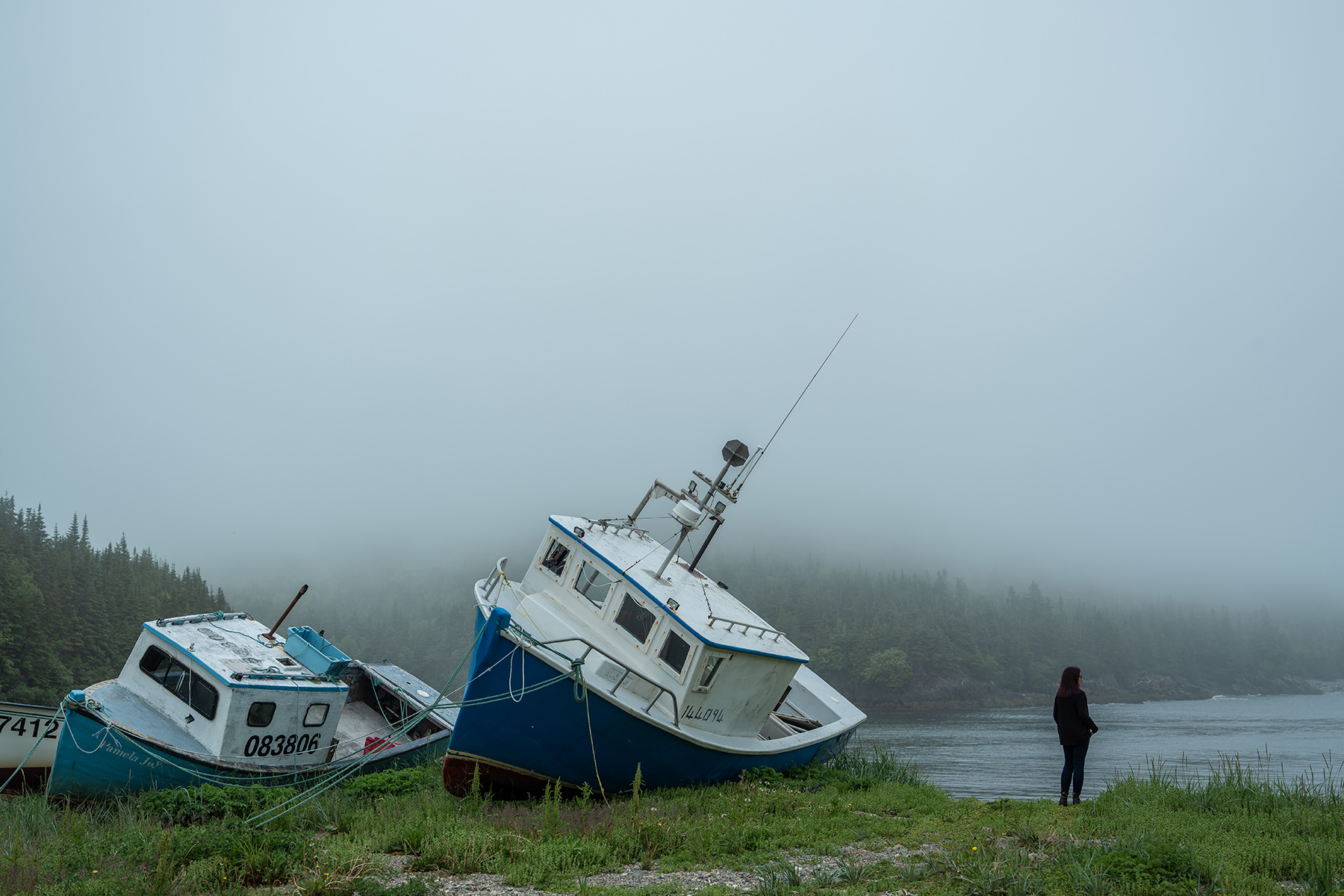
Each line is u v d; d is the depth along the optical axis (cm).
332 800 1503
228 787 1513
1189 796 1400
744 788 1680
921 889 943
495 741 1506
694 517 1817
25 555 13062
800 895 920
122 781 1575
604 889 951
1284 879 955
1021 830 1180
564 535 1814
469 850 1088
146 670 1770
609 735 1533
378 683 2489
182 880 962
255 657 1872
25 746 1728
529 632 1616
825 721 2559
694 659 1606
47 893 910
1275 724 10138
